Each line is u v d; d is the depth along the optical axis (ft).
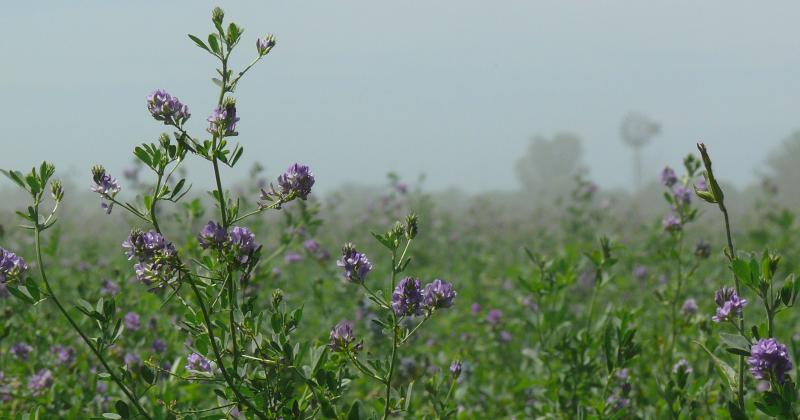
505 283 41.01
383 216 62.90
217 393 13.14
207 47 12.67
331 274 29.68
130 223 38.24
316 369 12.98
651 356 23.91
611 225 59.93
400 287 12.62
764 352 11.23
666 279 32.63
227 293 13.00
